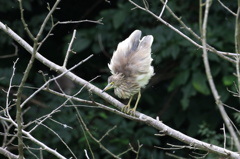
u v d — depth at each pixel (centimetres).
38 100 1464
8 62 1502
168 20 1403
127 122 1492
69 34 1542
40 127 1380
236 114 1130
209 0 488
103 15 1446
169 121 1530
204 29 475
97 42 1449
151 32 1379
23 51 1520
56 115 1400
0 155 1364
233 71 1330
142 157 1415
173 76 1472
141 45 868
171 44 1349
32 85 1483
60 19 1588
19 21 1502
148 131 1421
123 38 1450
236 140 428
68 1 1598
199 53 1338
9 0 1448
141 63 841
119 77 838
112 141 1391
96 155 1374
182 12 1405
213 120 1448
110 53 1521
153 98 1513
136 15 1413
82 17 1593
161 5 1391
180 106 1486
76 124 1377
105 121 1408
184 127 1552
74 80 784
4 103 1436
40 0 1552
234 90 1293
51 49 1562
